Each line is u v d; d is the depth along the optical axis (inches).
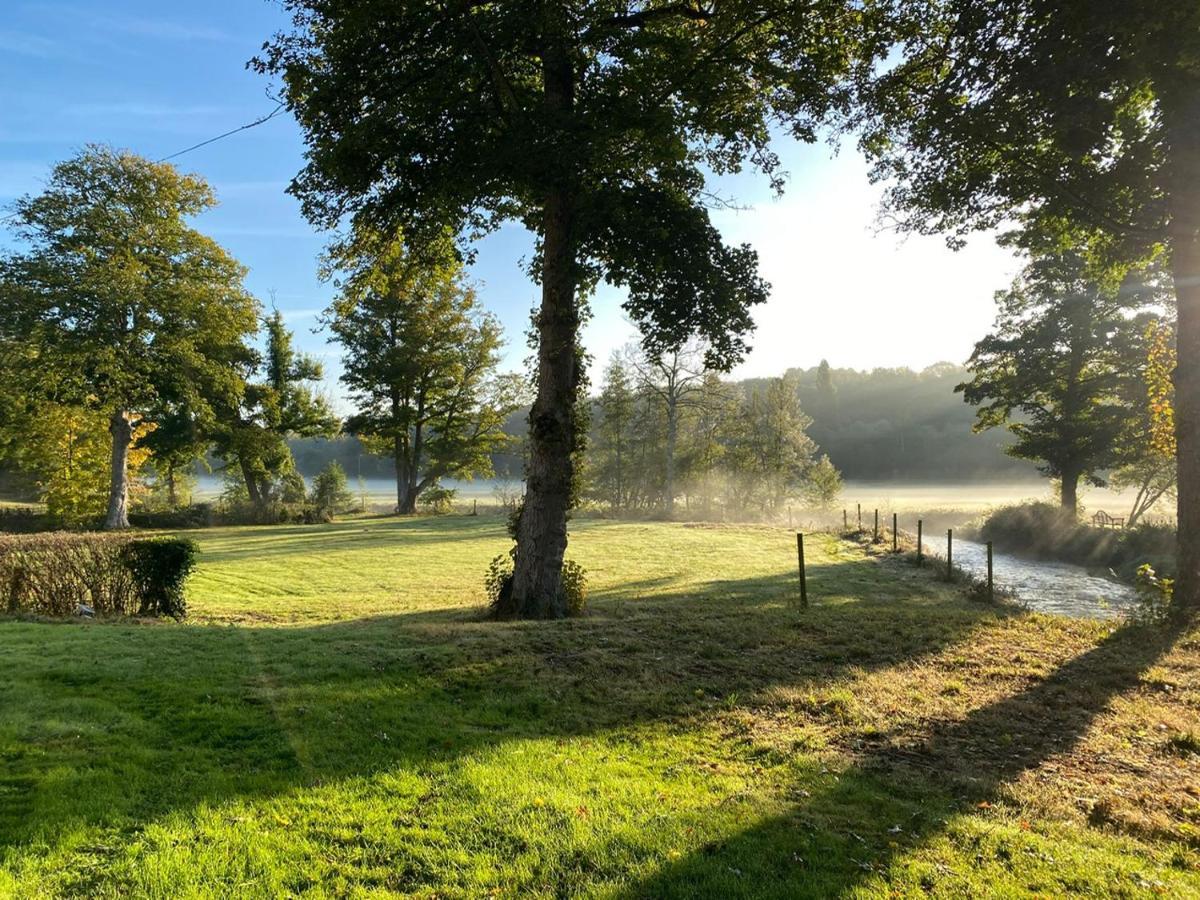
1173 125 368.8
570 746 211.2
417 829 154.0
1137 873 139.6
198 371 1471.5
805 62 451.8
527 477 456.1
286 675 274.4
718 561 899.4
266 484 2065.7
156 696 246.1
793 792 179.3
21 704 231.6
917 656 323.6
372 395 1825.8
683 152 436.8
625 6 447.8
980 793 180.2
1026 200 471.5
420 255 551.8
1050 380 1230.9
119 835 148.7
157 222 1389.0
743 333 450.3
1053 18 346.9
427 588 687.7
